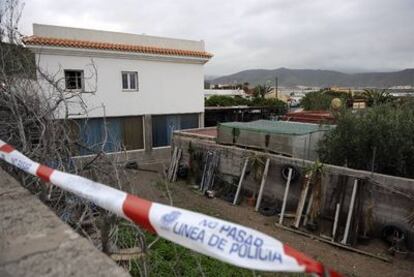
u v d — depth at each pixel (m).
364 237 8.99
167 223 1.49
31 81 5.36
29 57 5.75
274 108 26.28
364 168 10.86
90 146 4.72
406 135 10.16
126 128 17.48
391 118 10.46
